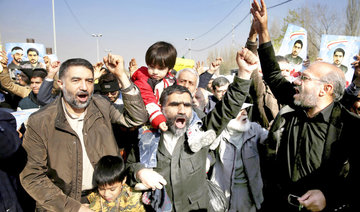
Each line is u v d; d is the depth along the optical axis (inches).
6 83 167.6
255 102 138.3
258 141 111.8
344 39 171.6
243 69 77.5
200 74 175.0
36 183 72.7
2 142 64.2
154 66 97.0
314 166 75.5
